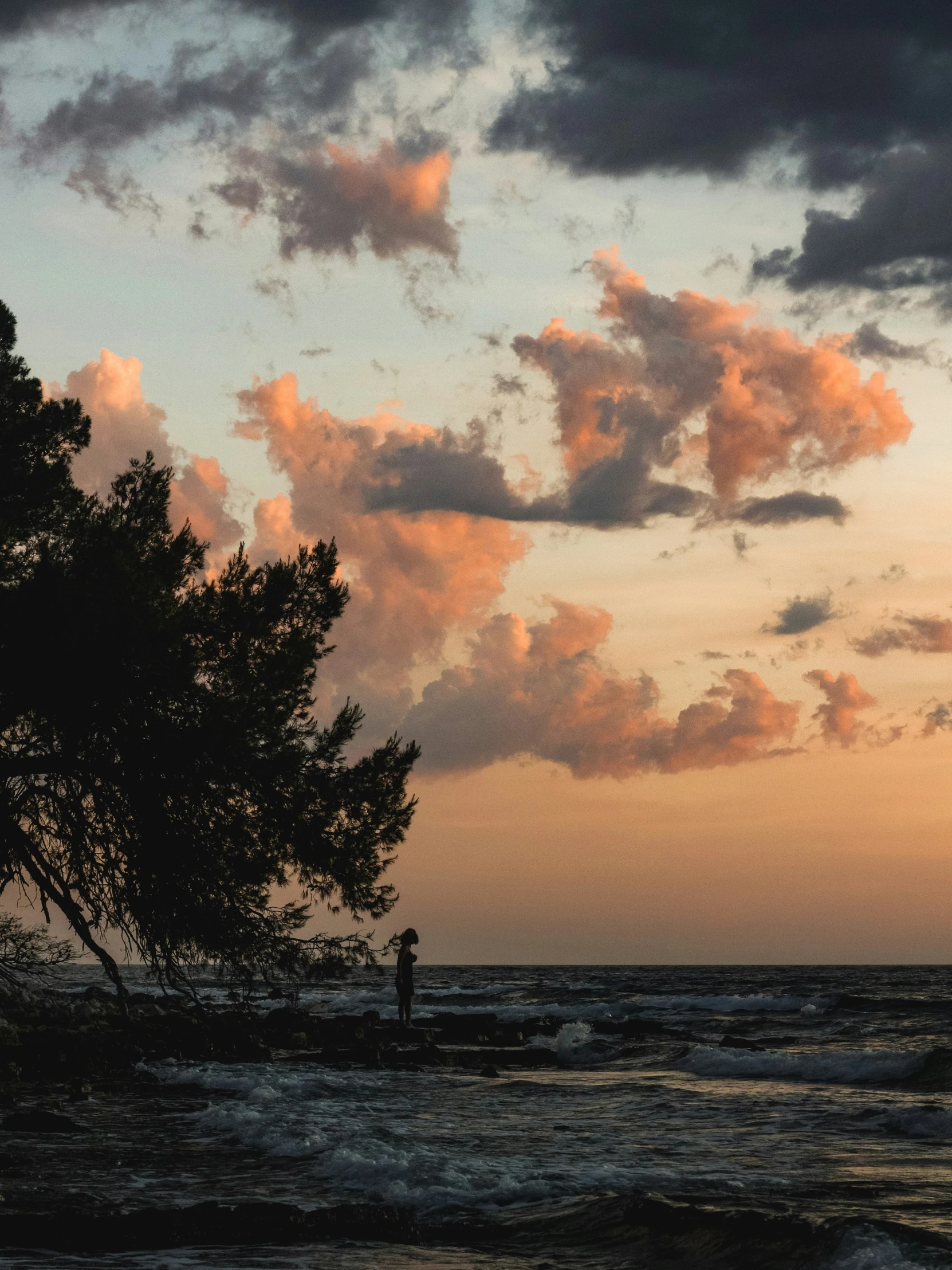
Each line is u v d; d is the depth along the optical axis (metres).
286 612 17.98
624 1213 7.64
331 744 17.02
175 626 15.22
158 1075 18.22
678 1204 7.57
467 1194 8.86
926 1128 12.38
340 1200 8.74
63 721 15.41
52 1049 18.72
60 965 17.64
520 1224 7.82
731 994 58.53
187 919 16.22
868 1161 10.39
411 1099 15.59
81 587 14.91
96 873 16.50
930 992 61.72
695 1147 11.20
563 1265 6.62
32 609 14.72
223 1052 21.69
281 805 16.47
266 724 15.92
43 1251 7.00
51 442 22.84
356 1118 13.37
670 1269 6.46
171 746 15.42
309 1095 15.69
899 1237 6.28
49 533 17.64
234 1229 7.47
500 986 76.06
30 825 16.47
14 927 17.22
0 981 24.30
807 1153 10.87
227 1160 10.50
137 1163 10.29
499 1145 11.29
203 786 15.91
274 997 17.39
